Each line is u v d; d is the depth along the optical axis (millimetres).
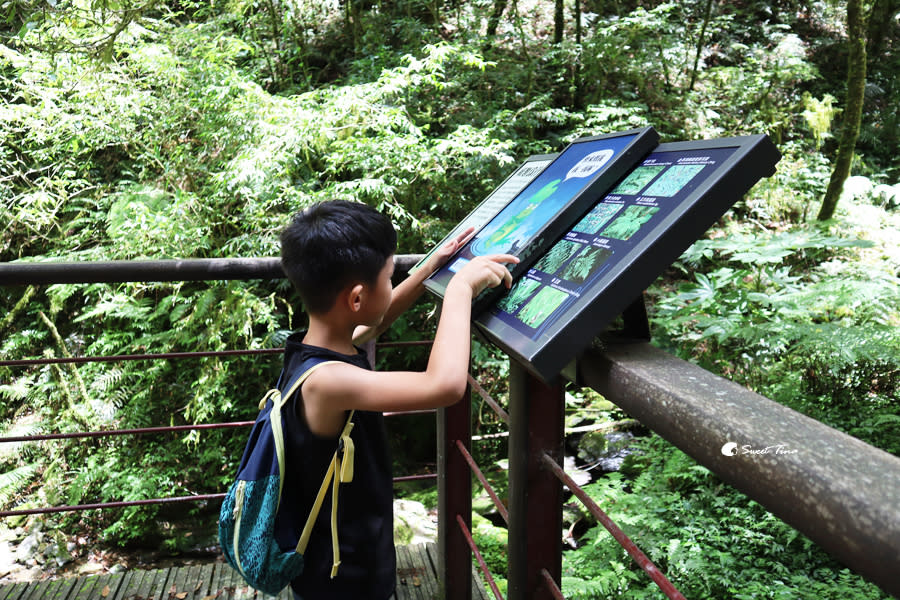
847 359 3307
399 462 5254
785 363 3885
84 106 5613
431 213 5953
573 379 917
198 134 5711
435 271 1293
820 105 7809
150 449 5121
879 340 3379
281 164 5344
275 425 942
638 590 2756
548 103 6527
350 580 1005
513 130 6242
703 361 3889
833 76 8836
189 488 4926
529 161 1479
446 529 1694
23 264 1733
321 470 961
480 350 5160
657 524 2982
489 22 7598
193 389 5336
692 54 8258
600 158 1082
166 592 1902
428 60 5465
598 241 893
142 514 4629
